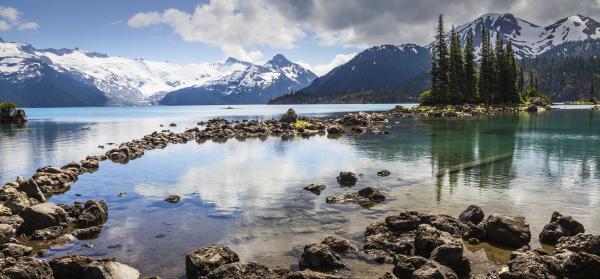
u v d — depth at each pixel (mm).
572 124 69312
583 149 38875
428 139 48969
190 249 15008
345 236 16062
